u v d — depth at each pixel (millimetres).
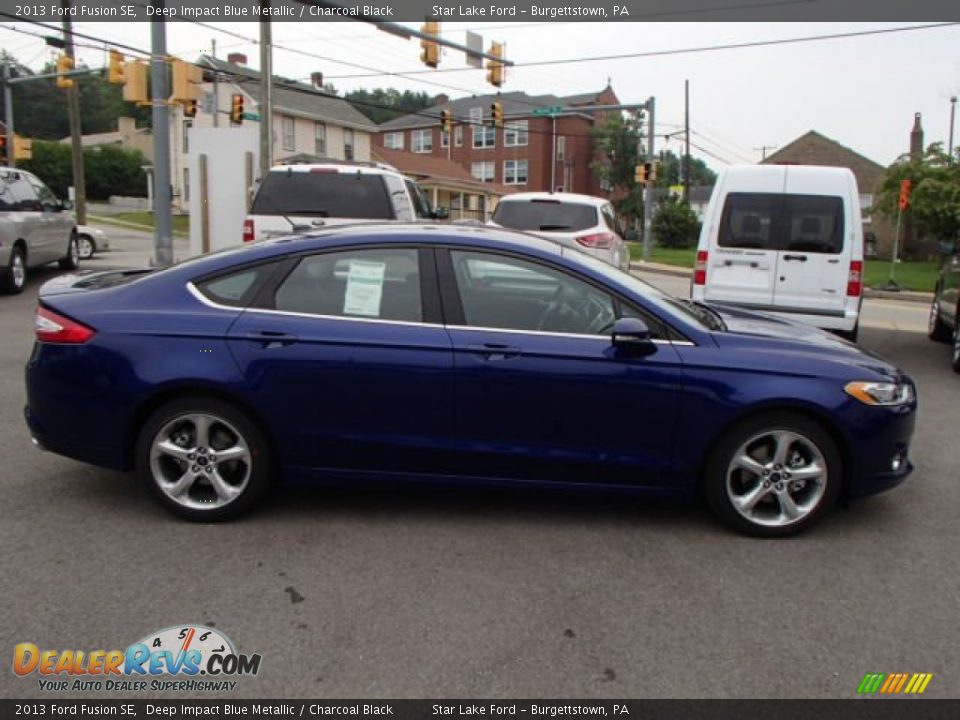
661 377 4191
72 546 4023
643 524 4457
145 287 4434
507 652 3164
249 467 4289
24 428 5910
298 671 3023
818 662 3145
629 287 4371
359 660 3096
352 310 4312
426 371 4199
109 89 76812
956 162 14727
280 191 10516
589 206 11047
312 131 47469
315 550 4031
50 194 14727
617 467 4281
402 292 4320
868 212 38562
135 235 35000
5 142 27203
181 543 4082
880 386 4281
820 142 48750
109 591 3574
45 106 74125
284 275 4371
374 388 4227
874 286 21828
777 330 4773
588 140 65188
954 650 3250
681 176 65500
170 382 4199
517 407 4219
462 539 4203
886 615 3516
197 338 4238
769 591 3709
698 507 4730
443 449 4270
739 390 4188
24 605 3439
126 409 4250
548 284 4332
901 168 22531
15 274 12578
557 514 4566
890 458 4324
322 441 4277
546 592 3648
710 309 5262
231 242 14938
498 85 21859
